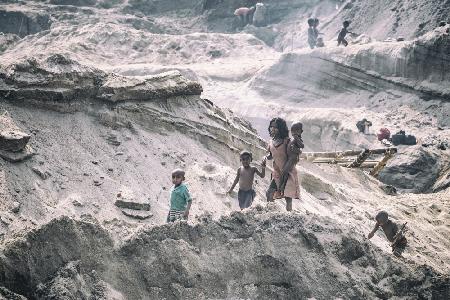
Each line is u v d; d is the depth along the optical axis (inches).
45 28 2143.2
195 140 674.2
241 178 555.2
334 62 1569.9
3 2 2298.2
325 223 471.5
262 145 786.8
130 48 1910.7
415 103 1453.0
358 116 1429.6
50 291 376.5
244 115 1547.7
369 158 1269.7
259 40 2089.1
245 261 433.1
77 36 1924.2
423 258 656.4
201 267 422.6
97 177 550.6
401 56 1489.9
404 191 1194.6
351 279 442.0
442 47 1440.7
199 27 2326.5
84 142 587.5
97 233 411.5
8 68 594.2
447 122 1389.0
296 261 438.6
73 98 610.9
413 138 1286.9
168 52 1921.8
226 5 2353.6
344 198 781.3
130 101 641.6
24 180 512.7
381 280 464.4
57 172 539.5
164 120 657.6
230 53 1964.8
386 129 1320.1
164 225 430.6
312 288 431.8
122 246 414.0
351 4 2042.3
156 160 605.6
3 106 580.4
